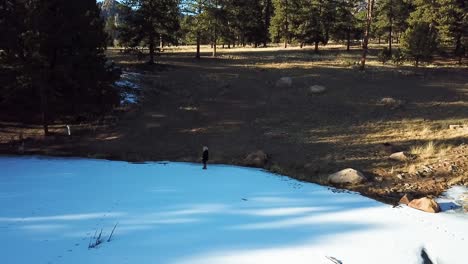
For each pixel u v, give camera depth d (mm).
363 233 13664
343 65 48719
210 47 76562
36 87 29375
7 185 18547
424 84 41000
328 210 16016
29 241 12055
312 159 24422
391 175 21312
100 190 18000
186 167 23422
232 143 28047
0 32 26219
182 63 50000
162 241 12359
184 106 35000
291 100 36625
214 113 33781
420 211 16328
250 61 51719
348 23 61969
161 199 16828
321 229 13883
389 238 13344
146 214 14852
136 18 45344
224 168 23312
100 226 13477
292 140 27906
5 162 23719
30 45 26266
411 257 12016
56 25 27250
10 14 26578
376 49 65188
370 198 17953
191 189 18531
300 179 21219
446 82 41844
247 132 29984
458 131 27000
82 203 15992
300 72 45219
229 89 39344
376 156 24172
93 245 11859
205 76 43469
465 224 14961
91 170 22125
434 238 13547
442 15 53344
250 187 19203
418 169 21812
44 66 27094
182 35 52844
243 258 11375
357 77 43125
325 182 20500
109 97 31703
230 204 16375
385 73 45031
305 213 15547
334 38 65000
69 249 11547
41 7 26516
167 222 14055
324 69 46469
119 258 11055
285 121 31875
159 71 44594
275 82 41562
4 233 12656
